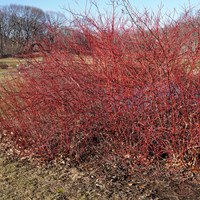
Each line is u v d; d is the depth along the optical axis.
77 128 4.51
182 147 4.01
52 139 4.80
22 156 4.90
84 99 4.45
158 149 4.24
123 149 4.38
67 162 4.53
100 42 4.43
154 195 3.62
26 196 3.76
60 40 4.88
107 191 3.75
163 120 4.13
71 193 3.76
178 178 3.91
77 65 4.57
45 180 4.11
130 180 3.96
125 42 4.38
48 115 4.79
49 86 4.64
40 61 4.90
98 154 4.57
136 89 4.13
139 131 4.16
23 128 5.05
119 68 4.27
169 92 3.94
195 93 3.96
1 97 5.62
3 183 4.11
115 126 4.36
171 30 4.20
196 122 3.97
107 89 4.26
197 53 4.00
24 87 5.11
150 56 4.12
